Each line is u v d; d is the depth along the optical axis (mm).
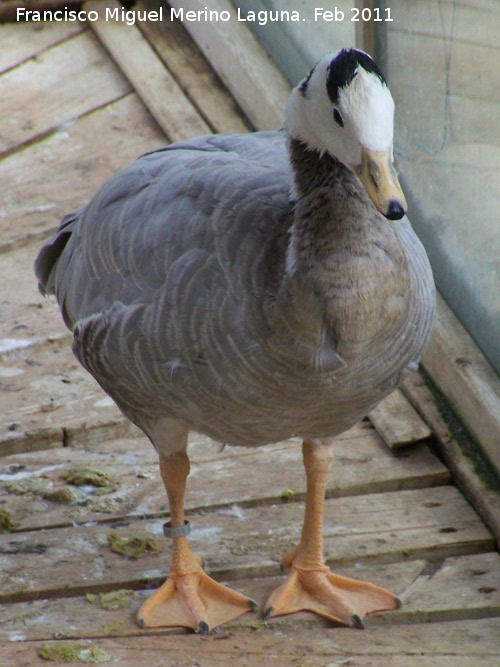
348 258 4578
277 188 4980
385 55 8422
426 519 6598
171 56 11500
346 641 5691
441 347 7500
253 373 4891
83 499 6754
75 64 11742
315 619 5848
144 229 5219
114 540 6371
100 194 5781
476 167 7227
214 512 6672
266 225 4828
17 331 8273
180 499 5949
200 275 4891
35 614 5844
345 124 4418
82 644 5594
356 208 4586
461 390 7223
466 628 5793
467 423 7191
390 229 4695
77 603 5945
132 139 10680
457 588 6062
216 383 5004
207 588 5953
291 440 7367
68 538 6414
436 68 7605
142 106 11156
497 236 7023
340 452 7191
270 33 10461
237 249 4828
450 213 7766
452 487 6934
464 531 6480
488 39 6781
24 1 12297
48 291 6664
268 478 6949
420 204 8305
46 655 5480
